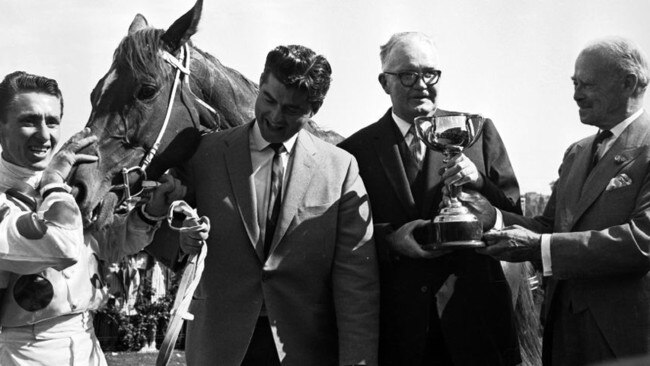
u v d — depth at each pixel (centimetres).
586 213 318
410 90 344
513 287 386
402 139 353
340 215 325
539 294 480
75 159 303
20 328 293
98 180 337
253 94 409
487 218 331
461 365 329
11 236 282
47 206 286
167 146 355
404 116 353
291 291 313
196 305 323
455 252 340
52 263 285
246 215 315
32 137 297
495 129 365
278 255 312
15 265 286
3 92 298
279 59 307
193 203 338
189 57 373
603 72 315
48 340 294
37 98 298
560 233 312
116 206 348
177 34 364
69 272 300
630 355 300
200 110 374
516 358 348
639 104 319
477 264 341
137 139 347
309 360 312
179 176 359
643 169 306
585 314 314
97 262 325
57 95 306
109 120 343
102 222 339
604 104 317
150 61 348
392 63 347
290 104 308
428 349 336
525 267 404
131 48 350
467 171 319
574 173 333
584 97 321
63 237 284
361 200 328
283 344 308
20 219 284
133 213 325
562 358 321
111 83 349
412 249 324
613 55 315
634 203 307
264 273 310
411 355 329
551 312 331
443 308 332
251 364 312
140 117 347
